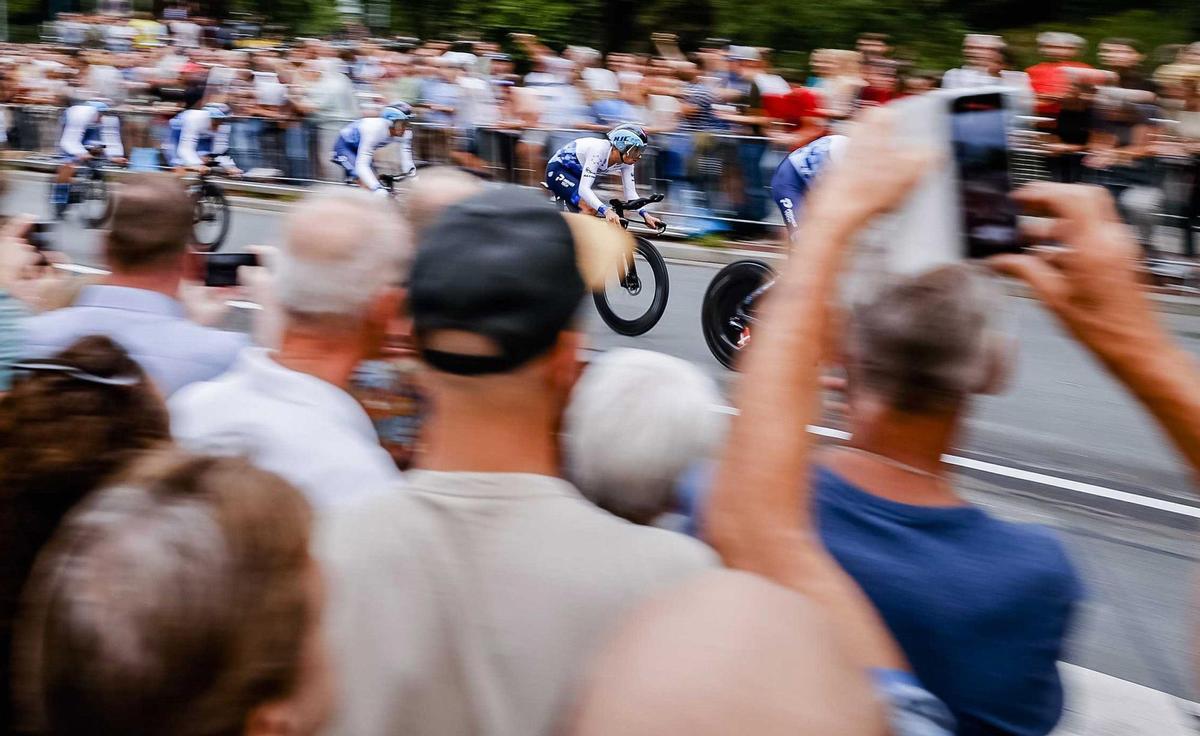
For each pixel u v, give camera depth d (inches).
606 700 26.5
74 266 376.2
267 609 35.8
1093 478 204.1
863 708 26.7
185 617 34.0
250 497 37.7
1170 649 140.8
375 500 55.3
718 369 269.1
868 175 54.0
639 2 732.7
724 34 674.8
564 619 51.7
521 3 739.4
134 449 62.4
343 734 50.9
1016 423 233.8
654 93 415.5
